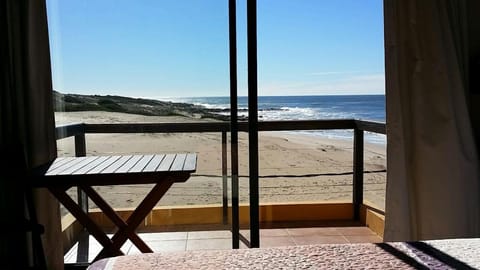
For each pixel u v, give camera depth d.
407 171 2.18
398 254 0.95
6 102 2.06
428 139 2.15
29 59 2.05
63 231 2.36
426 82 2.13
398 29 2.13
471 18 2.31
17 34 2.04
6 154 1.97
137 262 0.94
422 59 2.13
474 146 2.17
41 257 2.01
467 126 2.15
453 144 2.13
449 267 0.87
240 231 2.56
